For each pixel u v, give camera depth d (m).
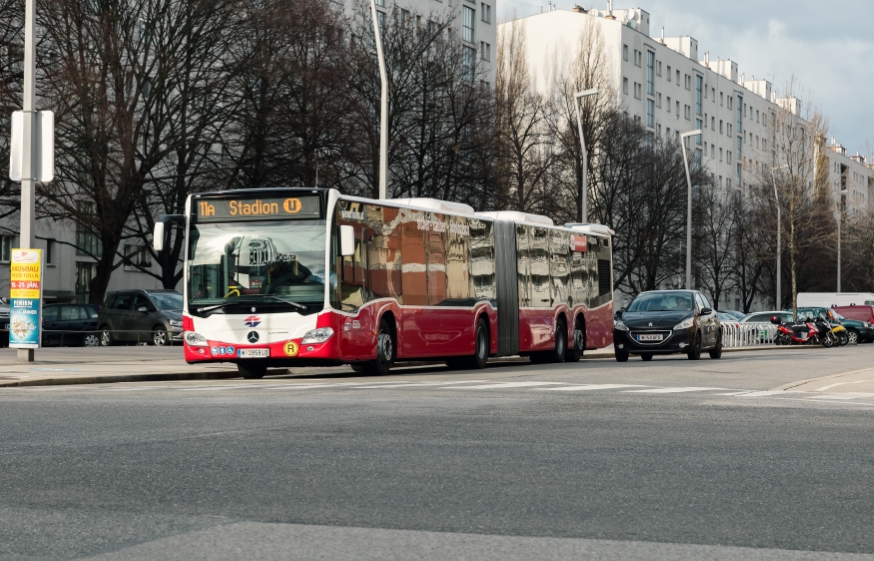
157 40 42.84
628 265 69.69
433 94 50.78
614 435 10.70
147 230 46.31
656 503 6.99
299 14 43.81
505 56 64.06
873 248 86.88
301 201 20.20
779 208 65.19
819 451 9.69
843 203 89.81
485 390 17.06
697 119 124.38
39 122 22.09
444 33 53.81
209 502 6.87
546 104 66.44
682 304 31.64
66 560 5.36
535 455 9.13
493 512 6.62
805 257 90.00
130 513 6.52
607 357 35.94
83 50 40.47
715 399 15.73
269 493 7.20
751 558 5.49
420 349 22.86
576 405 14.22
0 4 39.41
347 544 5.72
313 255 20.08
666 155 72.38
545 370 24.23
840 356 35.34
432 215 23.61
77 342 39.44
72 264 55.41
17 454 8.88
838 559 5.48
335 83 45.22
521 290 27.72
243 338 20.12
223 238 20.47
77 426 10.91
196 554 5.49
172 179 44.62
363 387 17.69
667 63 116.94
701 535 6.02
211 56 43.12
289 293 20.03
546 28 104.81
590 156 67.31
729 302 122.31
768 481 7.94
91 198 41.38
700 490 7.50
